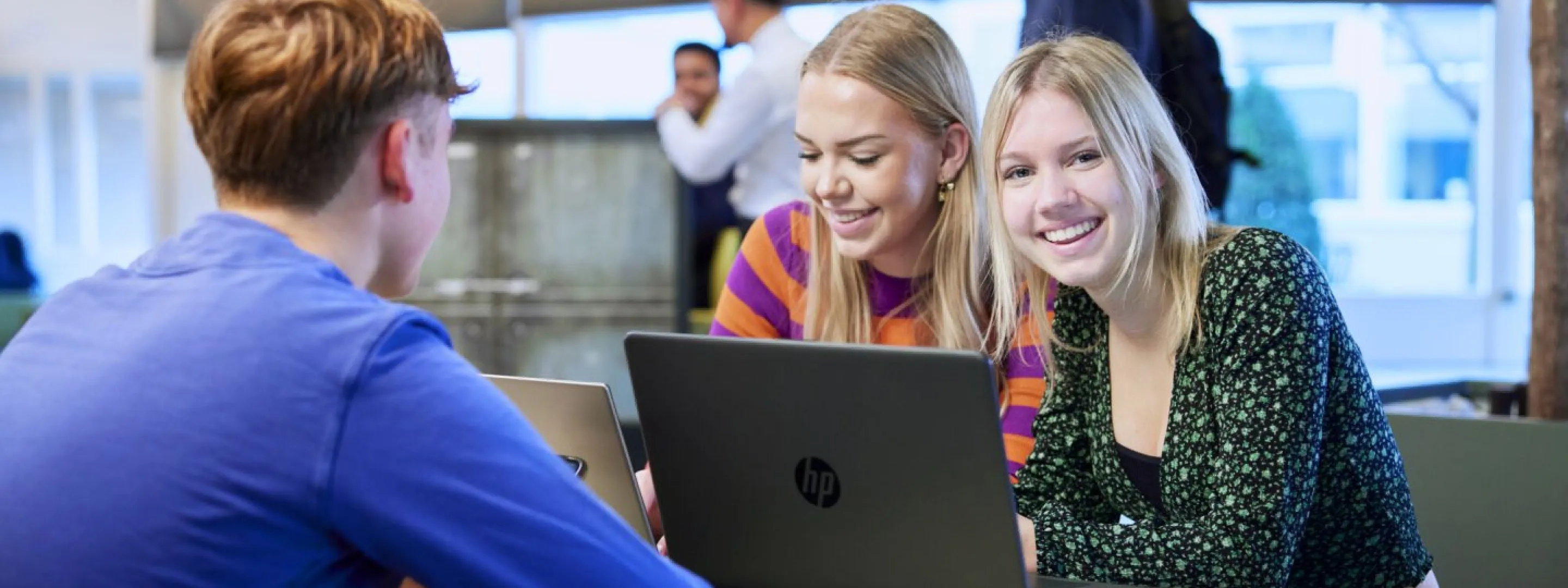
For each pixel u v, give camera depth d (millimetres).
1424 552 1613
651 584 1031
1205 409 1466
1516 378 4738
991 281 1783
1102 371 1599
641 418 1329
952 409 1134
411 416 974
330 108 1054
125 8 7734
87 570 956
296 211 1084
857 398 1179
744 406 1248
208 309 1014
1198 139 2834
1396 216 5625
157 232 6723
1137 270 1472
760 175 4008
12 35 7762
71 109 7926
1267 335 1407
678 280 4375
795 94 3854
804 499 1252
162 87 6629
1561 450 1861
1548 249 2654
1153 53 2691
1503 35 5523
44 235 8031
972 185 1755
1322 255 5633
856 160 1699
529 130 4422
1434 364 5633
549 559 993
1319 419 1418
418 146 1126
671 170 4352
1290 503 1389
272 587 979
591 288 4441
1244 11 5488
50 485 975
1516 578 1880
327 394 969
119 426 980
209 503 959
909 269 1815
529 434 1037
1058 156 1421
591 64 5805
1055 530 1447
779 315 1964
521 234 4469
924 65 1692
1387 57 5531
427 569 979
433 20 1144
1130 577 1406
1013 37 5227
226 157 1071
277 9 1079
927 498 1181
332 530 991
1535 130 2680
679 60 4238
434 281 4500
